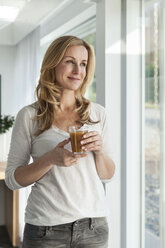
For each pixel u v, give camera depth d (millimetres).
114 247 2553
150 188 2391
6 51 5113
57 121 1656
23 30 4172
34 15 3602
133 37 2465
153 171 2352
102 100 2521
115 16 2467
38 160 1530
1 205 4348
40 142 1607
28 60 4094
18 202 3699
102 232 1607
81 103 1703
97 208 1597
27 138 1627
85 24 3176
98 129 1698
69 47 1613
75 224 1536
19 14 4125
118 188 2549
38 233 1542
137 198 2520
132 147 2492
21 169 1566
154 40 2303
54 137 1608
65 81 1616
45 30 3721
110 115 2498
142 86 2467
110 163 1680
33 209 1581
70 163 1469
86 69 1726
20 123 1626
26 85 4203
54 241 1539
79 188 1562
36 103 1685
